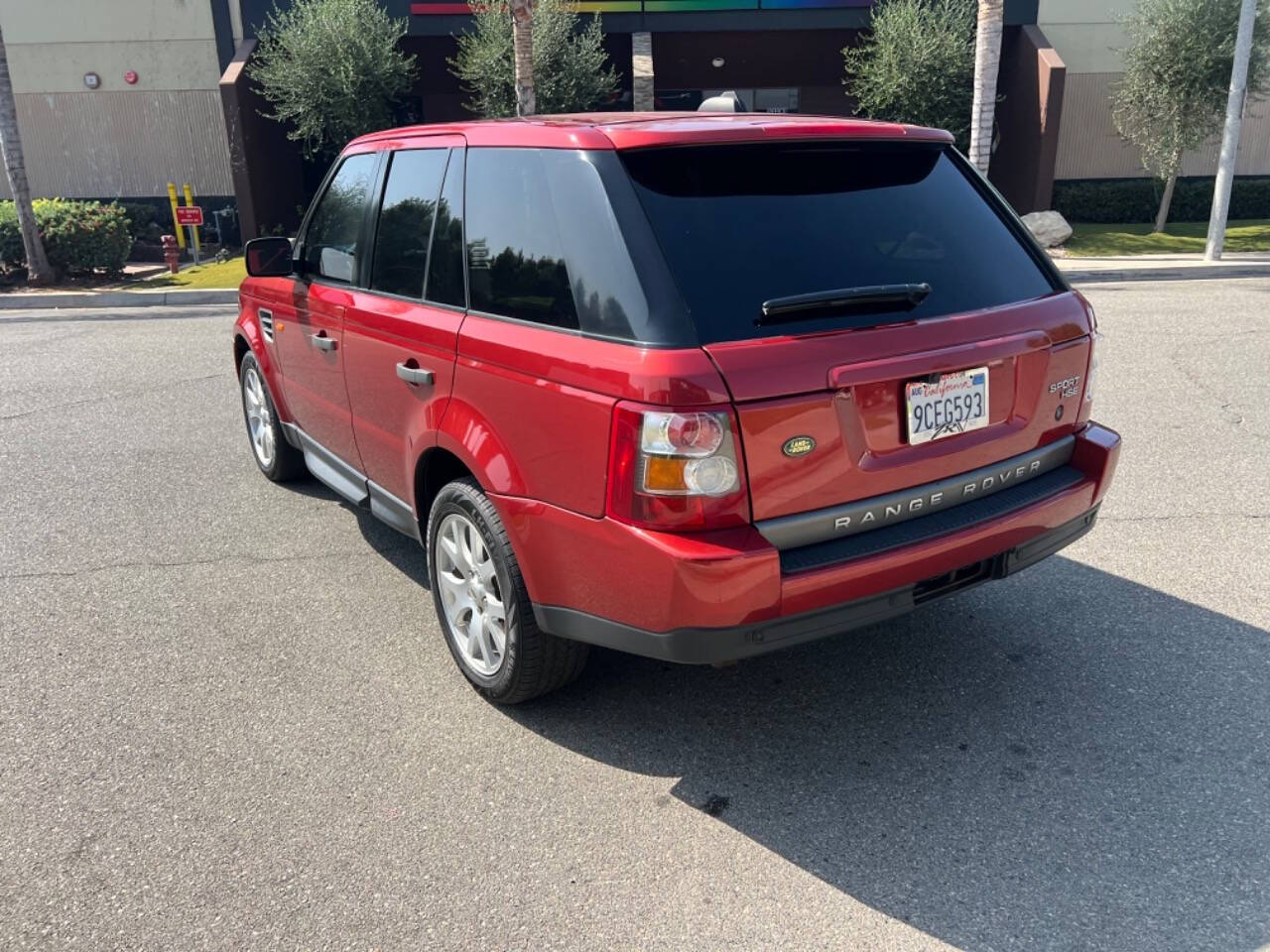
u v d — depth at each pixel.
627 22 19.41
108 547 4.99
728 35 20.62
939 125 17.77
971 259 3.18
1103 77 20.97
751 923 2.49
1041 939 2.41
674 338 2.59
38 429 7.15
